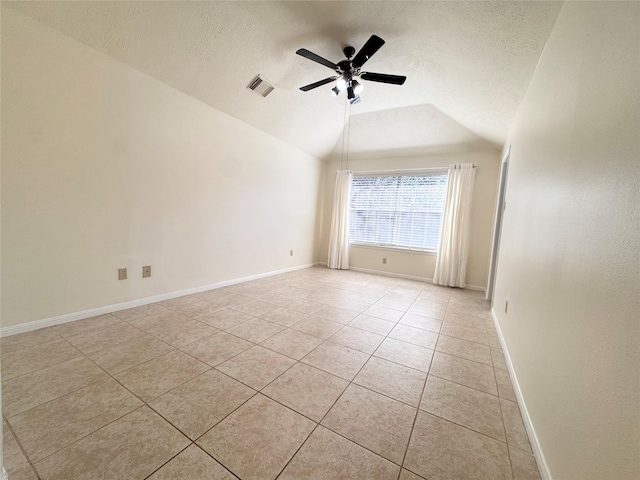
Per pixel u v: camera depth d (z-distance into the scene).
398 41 2.34
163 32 2.25
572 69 1.27
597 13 1.04
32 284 2.04
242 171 3.71
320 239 5.70
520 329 1.74
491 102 2.73
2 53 1.79
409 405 1.46
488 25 1.82
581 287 0.97
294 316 2.69
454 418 1.38
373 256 5.15
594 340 0.84
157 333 2.16
